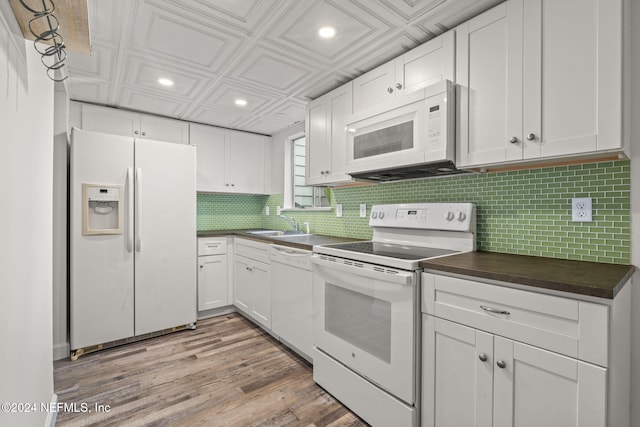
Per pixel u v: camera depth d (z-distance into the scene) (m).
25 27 0.99
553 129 1.26
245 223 4.11
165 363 2.23
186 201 2.83
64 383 1.97
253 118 3.26
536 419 1.06
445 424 1.32
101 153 2.42
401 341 1.44
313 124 2.60
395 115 1.78
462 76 1.57
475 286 1.22
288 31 1.72
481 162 1.49
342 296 1.79
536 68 1.31
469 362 1.24
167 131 3.21
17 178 1.00
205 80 2.34
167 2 1.49
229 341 2.62
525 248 1.64
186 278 2.83
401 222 2.11
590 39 1.17
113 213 2.51
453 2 1.47
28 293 1.13
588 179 1.43
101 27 1.68
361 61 2.05
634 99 1.28
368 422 1.60
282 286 2.43
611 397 0.95
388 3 1.48
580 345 0.97
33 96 1.19
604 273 1.15
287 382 2.00
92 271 2.38
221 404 1.77
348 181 2.33
